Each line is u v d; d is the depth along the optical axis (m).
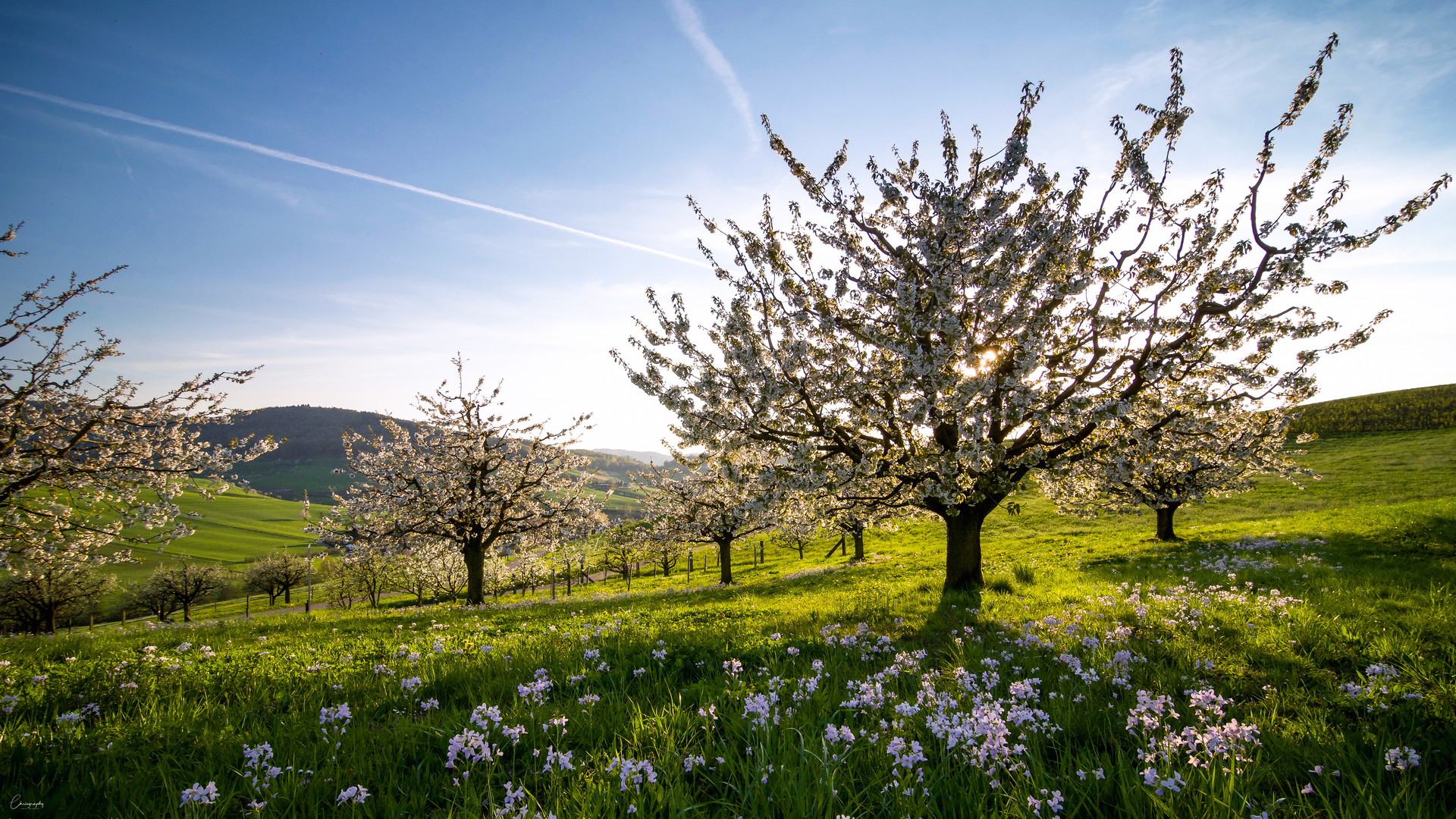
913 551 42.75
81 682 7.01
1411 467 49.91
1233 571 14.29
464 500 26.86
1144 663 6.46
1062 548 29.86
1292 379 11.04
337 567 68.31
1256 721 4.81
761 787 3.76
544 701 5.51
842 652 7.50
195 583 68.88
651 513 41.59
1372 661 6.43
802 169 13.37
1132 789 3.57
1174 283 11.85
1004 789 3.72
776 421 13.44
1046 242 11.77
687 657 7.36
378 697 6.32
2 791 4.03
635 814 3.44
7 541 16.47
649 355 13.60
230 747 4.78
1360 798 3.49
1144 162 11.21
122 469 17.38
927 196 12.06
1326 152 10.46
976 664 6.64
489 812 3.57
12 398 15.16
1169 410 12.44
